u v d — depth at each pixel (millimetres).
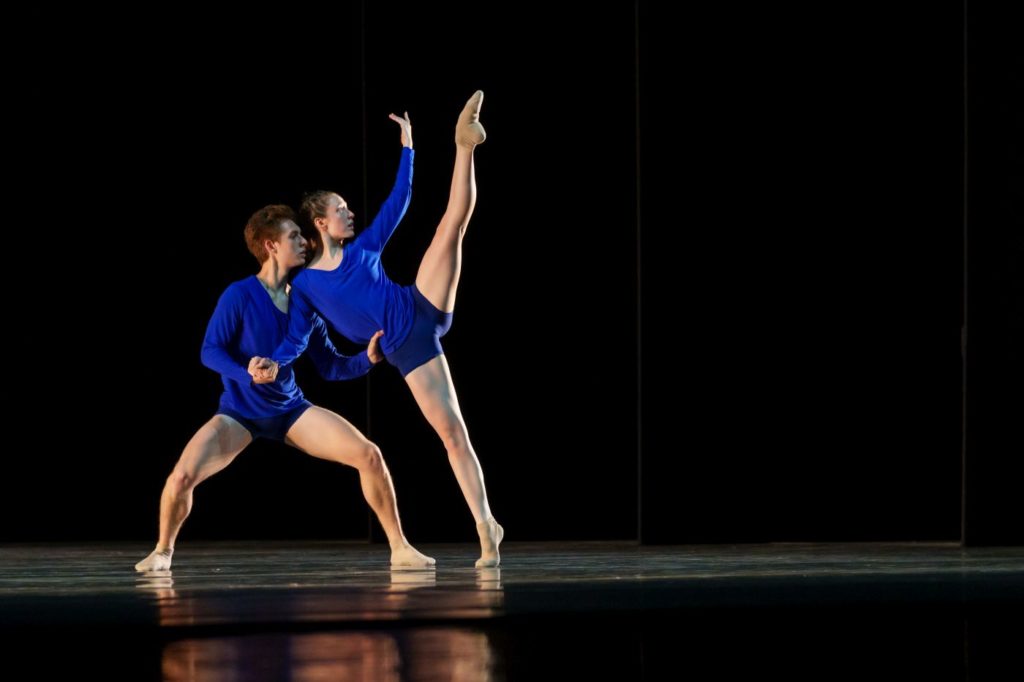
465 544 11891
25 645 5219
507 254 12414
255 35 14195
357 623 5422
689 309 11875
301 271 8844
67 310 14117
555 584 6762
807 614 5828
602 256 12469
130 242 14164
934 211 12172
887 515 12125
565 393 12414
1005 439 11195
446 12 12359
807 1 12062
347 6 14195
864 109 12102
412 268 12227
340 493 14219
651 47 11883
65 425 14125
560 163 12469
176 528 8500
